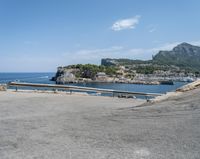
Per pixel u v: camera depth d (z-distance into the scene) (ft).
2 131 23.09
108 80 622.54
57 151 16.81
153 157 15.23
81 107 43.21
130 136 20.04
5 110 38.63
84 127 24.07
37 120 28.68
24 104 46.57
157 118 26.76
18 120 28.89
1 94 67.72
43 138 20.29
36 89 89.76
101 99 62.39
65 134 21.45
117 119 27.68
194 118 25.27
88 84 545.44
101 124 25.25
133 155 15.65
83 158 15.35
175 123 23.73
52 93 77.15
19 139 20.13
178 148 16.65
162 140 18.57
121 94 81.25
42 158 15.57
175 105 34.27
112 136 20.25
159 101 41.14
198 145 17.06
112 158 15.23
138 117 28.12
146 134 20.44
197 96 39.01
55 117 30.91
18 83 80.69
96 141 18.97
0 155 16.40
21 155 16.26
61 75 587.68
